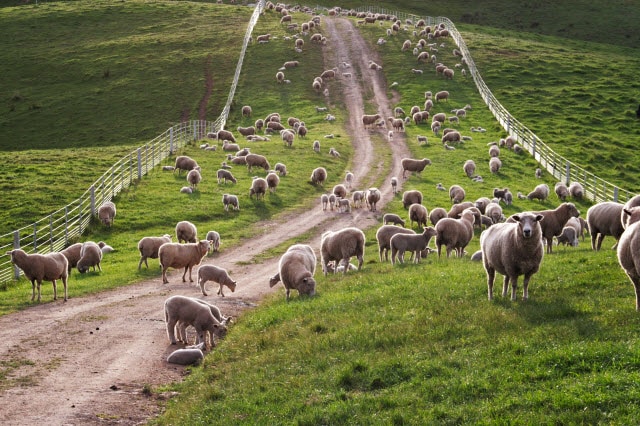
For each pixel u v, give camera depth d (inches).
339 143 2490.2
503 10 5605.3
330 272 987.9
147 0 4877.0
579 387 442.3
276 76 3491.6
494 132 2618.1
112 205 1487.5
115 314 824.9
